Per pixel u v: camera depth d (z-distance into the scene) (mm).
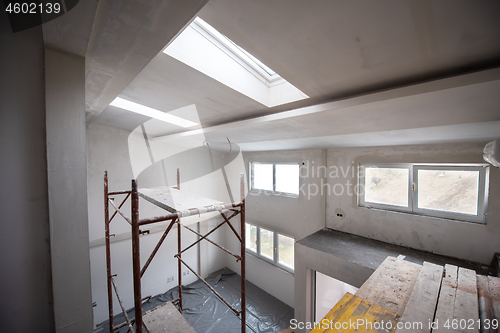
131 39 970
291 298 3896
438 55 936
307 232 3615
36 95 899
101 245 3637
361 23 815
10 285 874
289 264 3973
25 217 895
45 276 948
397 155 2627
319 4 759
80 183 1006
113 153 3785
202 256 4855
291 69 1197
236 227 4988
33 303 926
